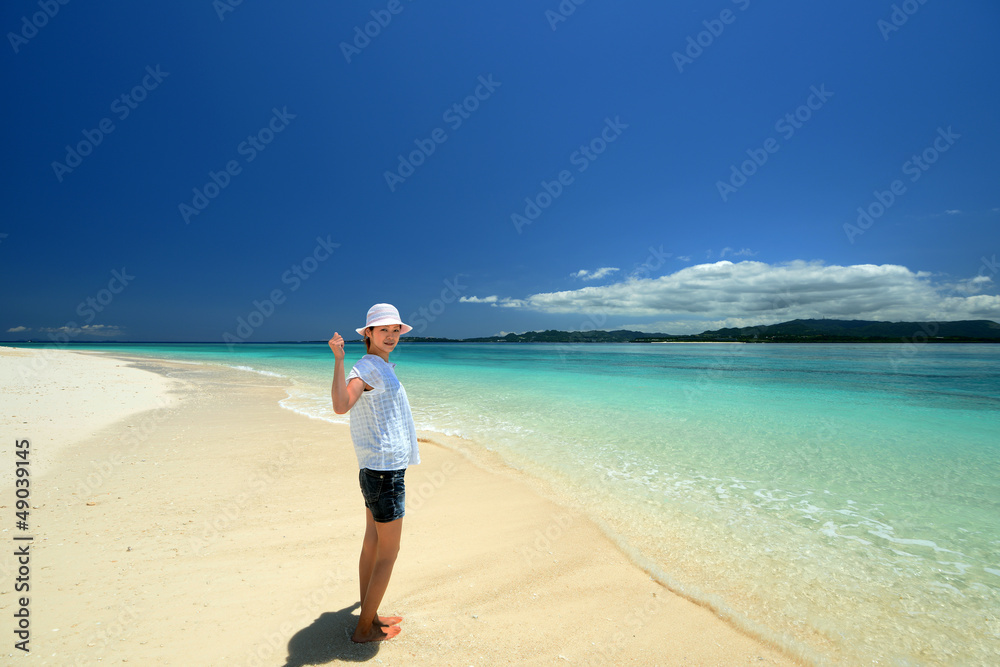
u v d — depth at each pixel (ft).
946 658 9.10
